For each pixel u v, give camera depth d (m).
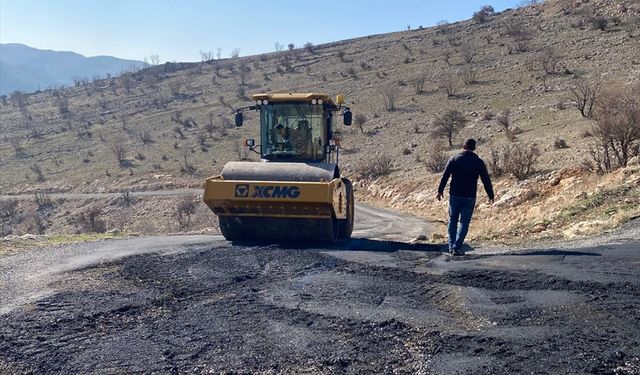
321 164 11.16
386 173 38.72
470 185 9.68
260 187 10.41
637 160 15.73
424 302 6.62
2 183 59.97
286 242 11.03
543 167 23.88
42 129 83.88
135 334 5.91
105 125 78.75
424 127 47.16
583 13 64.12
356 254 9.32
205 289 7.47
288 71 85.56
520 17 74.50
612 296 6.29
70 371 5.06
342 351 5.31
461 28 81.31
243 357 5.26
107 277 8.13
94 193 52.25
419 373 4.82
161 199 46.28
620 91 27.16
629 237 9.47
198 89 89.06
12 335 5.87
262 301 6.86
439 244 10.97
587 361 4.80
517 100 45.47
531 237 11.43
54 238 13.52
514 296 6.55
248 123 65.44
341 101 12.95
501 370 4.76
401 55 76.06
